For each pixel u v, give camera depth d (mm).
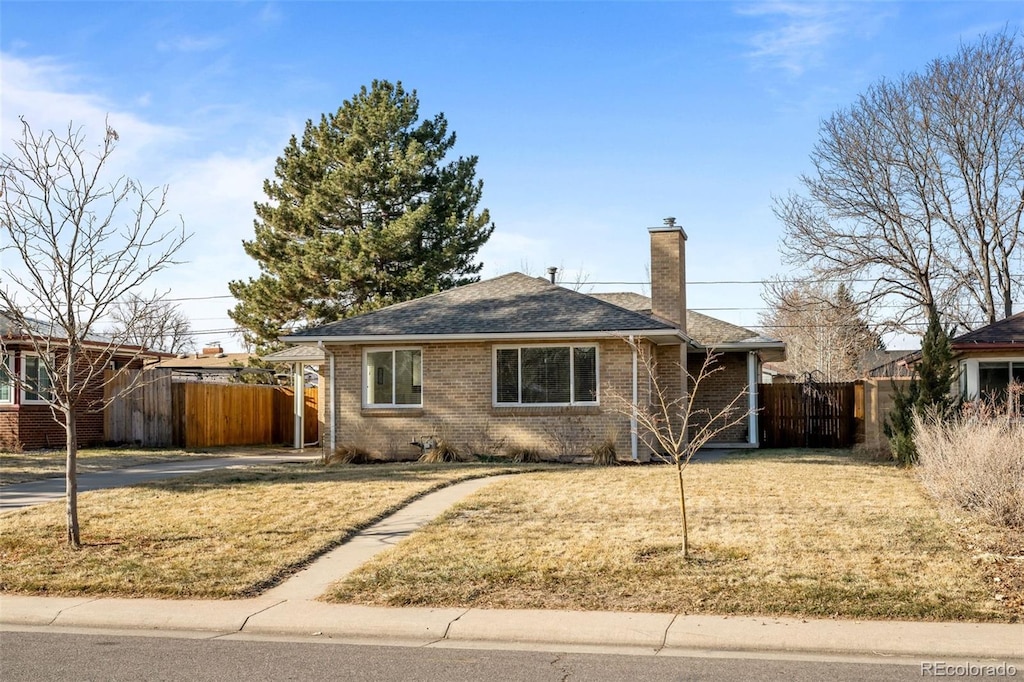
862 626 8219
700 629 8188
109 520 13094
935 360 19094
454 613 8875
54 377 11836
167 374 29156
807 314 51375
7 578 10234
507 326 21391
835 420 27219
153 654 7852
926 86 35375
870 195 36250
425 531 12070
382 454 22375
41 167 14383
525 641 8289
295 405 29672
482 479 17234
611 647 8039
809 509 13273
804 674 7113
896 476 17219
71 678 7129
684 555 10344
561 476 17406
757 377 27859
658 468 19109
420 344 22250
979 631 8008
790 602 8781
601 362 21219
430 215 35906
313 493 15227
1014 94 34156
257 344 37406
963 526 11945
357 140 36469
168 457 24781
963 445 13734
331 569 10617
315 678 7098
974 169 35562
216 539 11852
